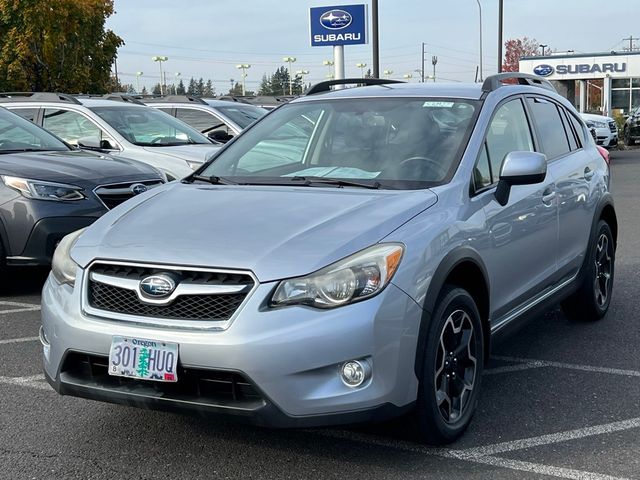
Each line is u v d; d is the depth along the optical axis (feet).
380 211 12.49
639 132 99.40
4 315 21.75
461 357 13.26
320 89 19.11
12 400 15.26
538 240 16.25
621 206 43.98
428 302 11.92
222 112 41.93
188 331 11.10
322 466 12.32
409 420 12.28
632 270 26.99
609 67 137.18
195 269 11.34
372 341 11.07
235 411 10.99
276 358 10.78
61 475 12.08
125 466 12.40
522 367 17.17
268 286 11.05
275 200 13.32
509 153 14.55
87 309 11.93
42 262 22.34
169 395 11.34
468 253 13.00
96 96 40.40
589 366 17.19
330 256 11.30
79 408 14.84
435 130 15.20
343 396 11.02
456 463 12.35
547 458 12.51
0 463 12.48
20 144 25.98
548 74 142.51
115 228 12.90
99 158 25.48
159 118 34.55
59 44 87.40
